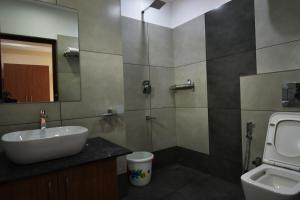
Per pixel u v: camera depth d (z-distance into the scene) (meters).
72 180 1.14
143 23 2.47
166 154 2.69
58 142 1.14
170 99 2.73
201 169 2.45
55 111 1.63
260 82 1.79
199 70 2.40
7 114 1.45
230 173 2.11
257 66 1.82
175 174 2.40
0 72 1.44
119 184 1.93
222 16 2.12
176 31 2.70
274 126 1.59
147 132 2.51
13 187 0.97
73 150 1.23
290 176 1.34
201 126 2.41
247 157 1.92
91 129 1.80
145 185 2.14
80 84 1.75
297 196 1.10
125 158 1.99
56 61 1.65
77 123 1.73
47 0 1.62
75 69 1.73
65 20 1.69
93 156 1.25
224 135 2.15
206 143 2.36
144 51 2.48
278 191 1.12
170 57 2.74
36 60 1.58
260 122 1.81
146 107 2.50
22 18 1.53
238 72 1.98
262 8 1.76
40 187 1.04
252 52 1.85
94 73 1.83
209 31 2.26
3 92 1.45
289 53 1.60
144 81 2.45
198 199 1.83
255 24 1.82
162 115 2.65
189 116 2.57
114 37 1.95
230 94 2.07
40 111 1.57
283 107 1.63
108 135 1.91
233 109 2.04
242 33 1.93
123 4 2.31
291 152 1.46
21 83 1.51
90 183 1.21
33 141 1.06
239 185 2.03
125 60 2.31
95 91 1.83
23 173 0.99
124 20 2.31
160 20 2.64
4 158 1.25
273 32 1.69
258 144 1.82
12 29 1.49
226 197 1.84
